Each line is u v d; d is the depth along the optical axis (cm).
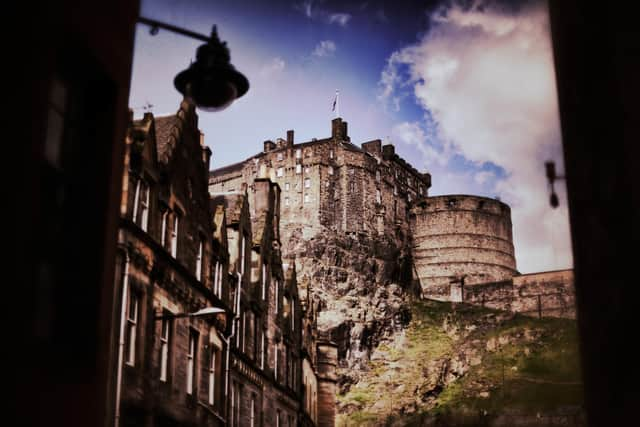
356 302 15225
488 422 12131
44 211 1162
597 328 1431
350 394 14188
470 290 15988
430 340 15212
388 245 16262
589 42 1398
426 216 17450
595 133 1381
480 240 17300
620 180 1241
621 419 1299
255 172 16188
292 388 5078
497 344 14212
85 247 1262
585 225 1487
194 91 1458
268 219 4784
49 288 1173
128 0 1427
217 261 3666
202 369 3297
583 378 1570
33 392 1093
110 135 1324
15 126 1067
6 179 1046
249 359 4053
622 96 1220
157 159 2931
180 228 3166
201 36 1489
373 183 16425
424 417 12875
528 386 12481
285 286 5200
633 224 1189
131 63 1441
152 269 2802
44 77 1134
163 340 2925
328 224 15700
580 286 1555
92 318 1249
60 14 1180
